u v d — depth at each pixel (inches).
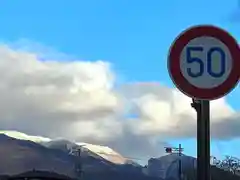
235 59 254.2
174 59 255.9
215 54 255.4
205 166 258.1
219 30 255.8
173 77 255.3
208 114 258.8
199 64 254.7
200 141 259.9
